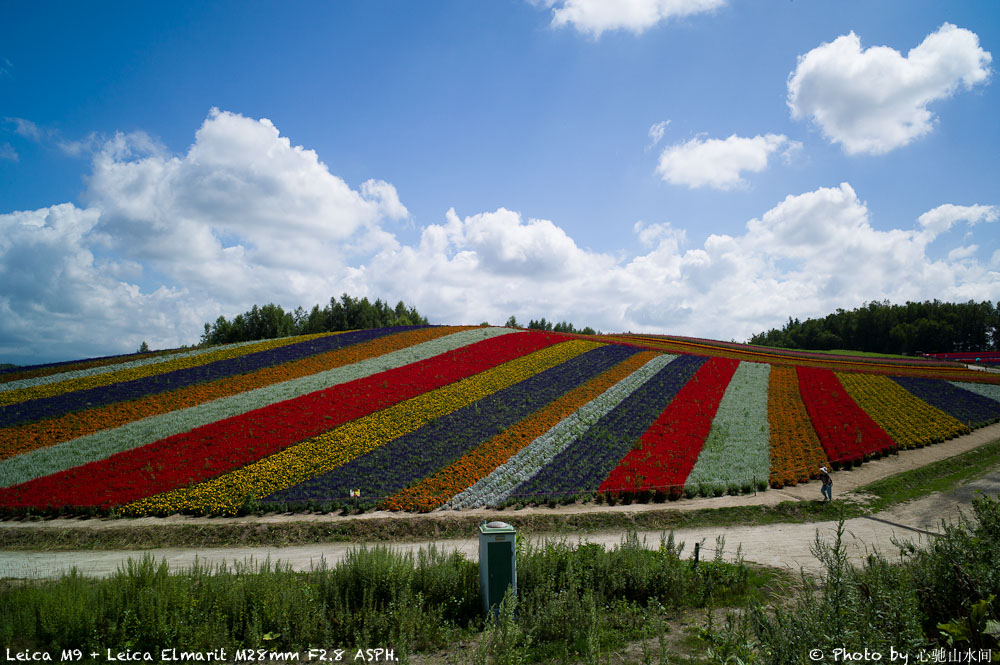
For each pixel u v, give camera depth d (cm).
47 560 1582
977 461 2702
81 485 2059
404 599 916
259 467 2239
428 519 1894
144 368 3584
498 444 2586
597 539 1781
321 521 1858
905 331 9269
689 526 1908
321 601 947
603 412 3123
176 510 1928
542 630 884
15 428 2572
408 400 3112
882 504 2084
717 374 4125
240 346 4294
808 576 1013
